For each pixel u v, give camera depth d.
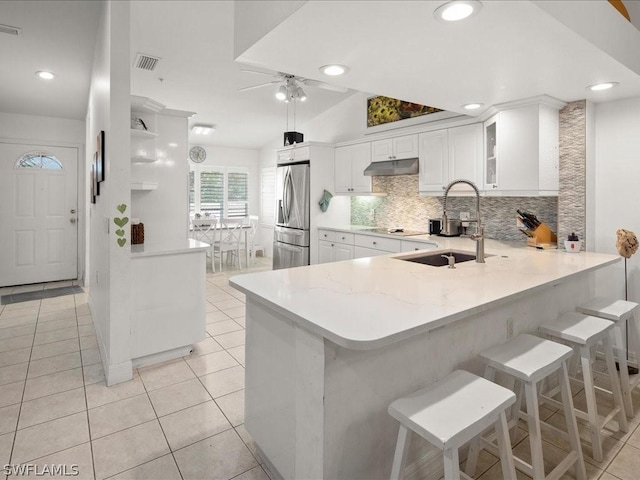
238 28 2.04
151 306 2.87
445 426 1.21
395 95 2.75
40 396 2.45
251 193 8.11
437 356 1.76
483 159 3.50
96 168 3.49
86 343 3.33
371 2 1.48
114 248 2.60
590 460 1.91
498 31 1.73
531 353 1.73
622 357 2.31
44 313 4.13
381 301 1.60
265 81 4.70
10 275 5.27
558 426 2.18
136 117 3.21
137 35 3.58
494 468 1.86
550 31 1.73
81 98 4.75
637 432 2.12
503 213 3.76
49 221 5.48
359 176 5.03
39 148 5.34
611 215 2.96
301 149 5.43
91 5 2.94
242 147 7.89
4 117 5.09
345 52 1.97
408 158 4.32
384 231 4.57
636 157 2.83
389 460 1.60
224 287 5.42
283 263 5.74
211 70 4.34
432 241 3.70
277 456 1.71
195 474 1.79
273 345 1.73
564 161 3.03
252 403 1.92
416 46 1.88
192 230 6.36
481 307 1.56
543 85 2.53
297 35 1.77
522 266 2.37
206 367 2.89
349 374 1.45
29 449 1.95
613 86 2.56
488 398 1.37
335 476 1.43
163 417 2.24
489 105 3.07
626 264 2.91
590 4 1.85
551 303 2.50
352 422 1.47
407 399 1.36
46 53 3.59
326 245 5.18
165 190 3.48
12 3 2.85
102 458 1.89
